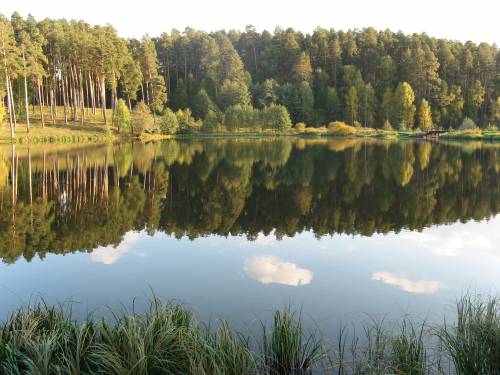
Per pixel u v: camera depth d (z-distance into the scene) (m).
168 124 64.94
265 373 4.80
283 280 8.28
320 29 102.81
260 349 5.12
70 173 24.17
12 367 4.34
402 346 4.88
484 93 84.12
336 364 5.03
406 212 14.75
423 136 64.12
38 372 4.21
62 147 41.84
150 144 48.62
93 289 7.81
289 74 95.50
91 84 63.47
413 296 7.48
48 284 8.08
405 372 4.60
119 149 40.84
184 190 19.22
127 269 8.96
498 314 5.60
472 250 10.39
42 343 4.59
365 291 7.70
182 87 84.69
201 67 95.19
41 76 52.91
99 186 20.11
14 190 18.86
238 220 13.69
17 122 55.06
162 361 4.47
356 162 30.02
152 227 12.74
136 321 5.18
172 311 5.40
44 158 31.64
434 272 8.82
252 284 8.05
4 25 45.47
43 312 5.60
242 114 71.94
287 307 6.93
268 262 9.45
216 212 14.85
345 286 7.96
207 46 94.00
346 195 17.95
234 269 8.98
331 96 83.31
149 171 25.44
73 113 60.94
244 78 87.12
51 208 15.33
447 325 6.17
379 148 42.84
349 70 88.81
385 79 89.12
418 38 94.50
